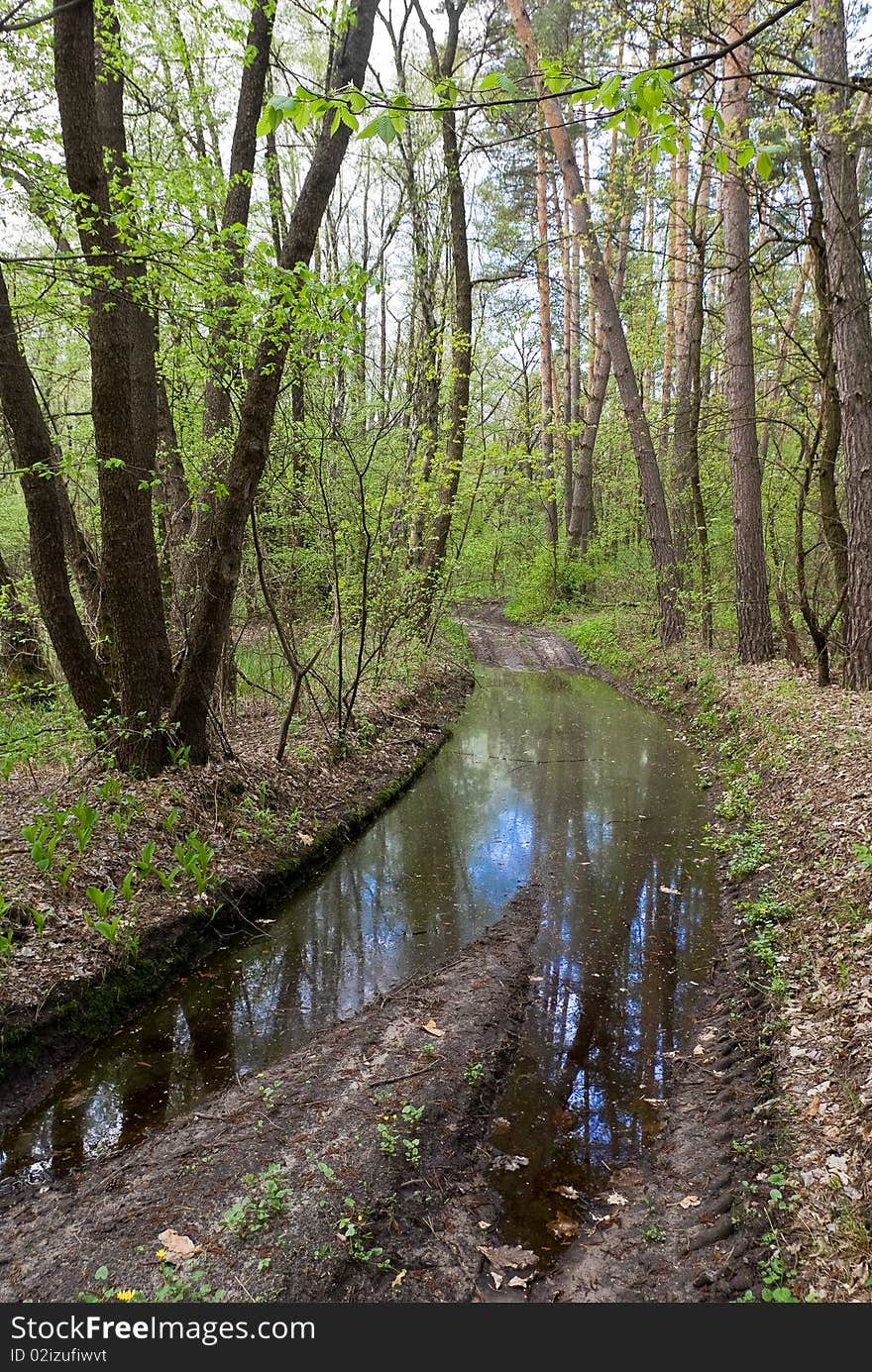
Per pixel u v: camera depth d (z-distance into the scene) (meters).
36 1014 4.67
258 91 8.20
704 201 15.41
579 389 27.75
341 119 2.69
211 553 7.17
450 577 15.64
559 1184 3.78
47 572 6.72
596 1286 3.16
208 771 7.50
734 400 12.84
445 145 13.98
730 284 12.59
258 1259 3.20
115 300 6.23
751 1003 4.92
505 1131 4.14
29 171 5.75
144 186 7.26
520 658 20.33
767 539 14.12
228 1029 5.05
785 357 11.19
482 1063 4.63
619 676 17.28
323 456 9.52
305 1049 4.77
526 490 18.98
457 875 7.50
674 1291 3.07
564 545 27.64
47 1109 4.28
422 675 14.30
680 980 5.58
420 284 14.28
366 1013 5.17
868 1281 2.78
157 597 7.18
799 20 8.39
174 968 5.61
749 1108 3.99
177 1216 3.42
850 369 8.66
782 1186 3.37
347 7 6.82
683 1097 4.32
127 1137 4.06
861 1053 3.80
